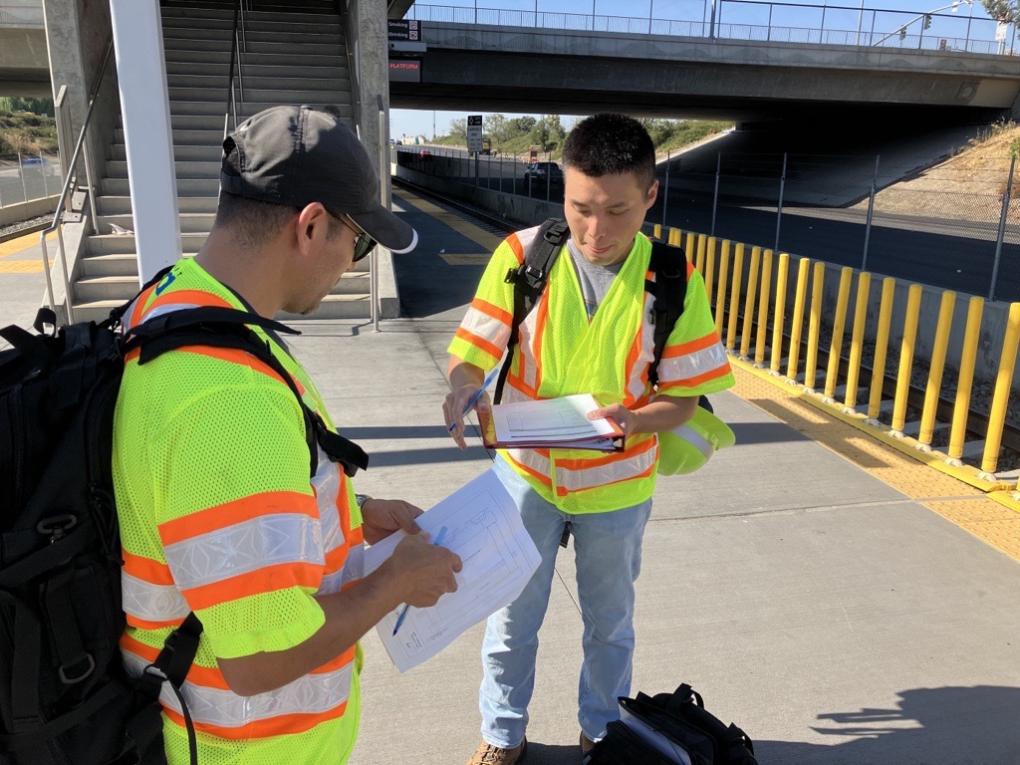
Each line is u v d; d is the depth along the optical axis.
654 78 30.64
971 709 2.82
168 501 1.03
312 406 1.26
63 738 1.12
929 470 4.97
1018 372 6.46
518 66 29.55
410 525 1.60
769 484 4.69
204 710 1.20
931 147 32.22
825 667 3.04
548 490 2.24
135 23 4.16
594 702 2.48
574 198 1.93
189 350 1.07
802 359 7.84
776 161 37.00
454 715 2.79
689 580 3.63
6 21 15.17
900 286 7.78
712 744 2.11
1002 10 32.16
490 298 2.20
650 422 2.10
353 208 1.19
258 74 12.05
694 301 2.11
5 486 1.04
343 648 1.17
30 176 22.36
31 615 1.04
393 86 30.84
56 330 1.28
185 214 9.37
